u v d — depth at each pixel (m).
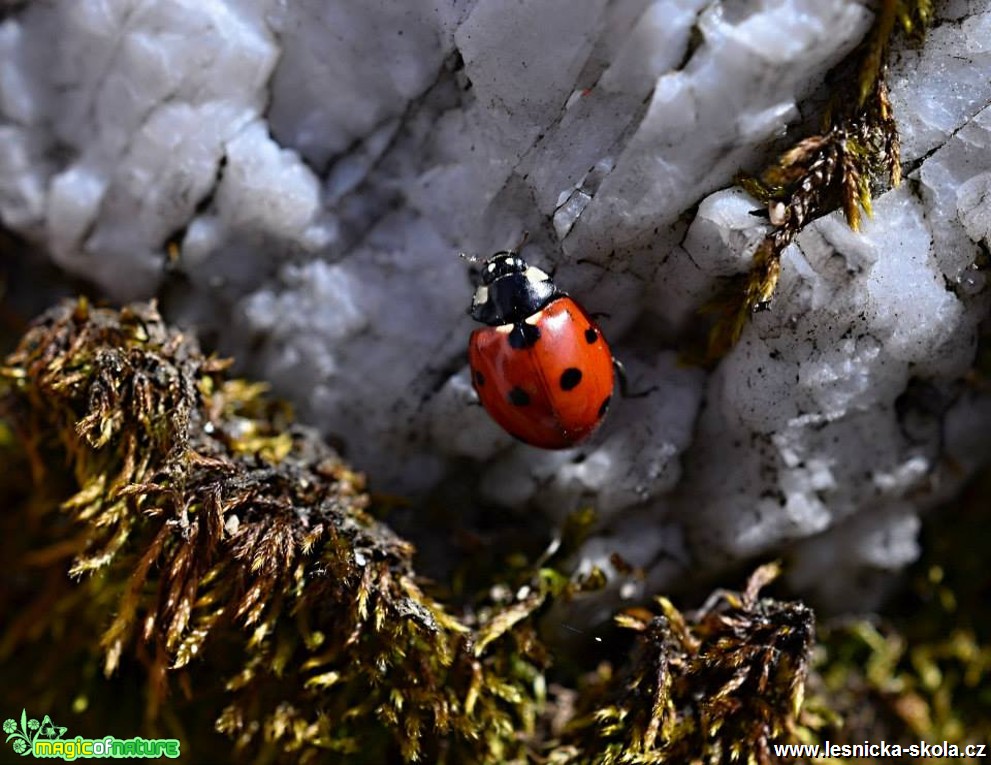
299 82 0.10
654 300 0.10
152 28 0.10
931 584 0.11
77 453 0.11
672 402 0.11
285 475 0.10
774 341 0.10
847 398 0.10
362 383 0.11
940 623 0.11
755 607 0.10
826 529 0.11
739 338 0.10
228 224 0.11
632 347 0.11
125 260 0.11
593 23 0.10
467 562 0.11
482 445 0.11
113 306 0.11
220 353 0.11
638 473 0.11
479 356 0.10
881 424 0.11
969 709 0.11
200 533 0.10
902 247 0.10
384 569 0.10
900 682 0.11
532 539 0.11
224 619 0.10
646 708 0.10
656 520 0.11
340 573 0.10
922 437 0.11
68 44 0.11
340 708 0.10
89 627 0.11
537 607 0.11
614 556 0.11
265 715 0.10
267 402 0.11
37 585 0.11
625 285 0.10
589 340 0.10
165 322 0.11
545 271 0.10
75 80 0.11
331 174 0.11
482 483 0.11
